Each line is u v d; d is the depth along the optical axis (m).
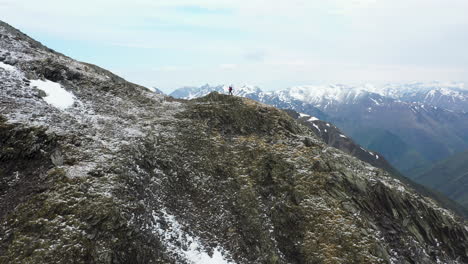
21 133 27.66
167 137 38.25
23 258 19.64
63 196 23.80
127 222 23.92
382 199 36.72
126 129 36.59
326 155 40.25
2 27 50.66
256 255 29.02
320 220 31.33
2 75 35.59
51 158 26.83
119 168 28.45
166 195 30.69
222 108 46.19
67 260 20.06
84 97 41.16
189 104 48.62
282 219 31.92
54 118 32.09
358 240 29.53
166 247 25.39
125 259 22.23
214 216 31.33
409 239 33.56
